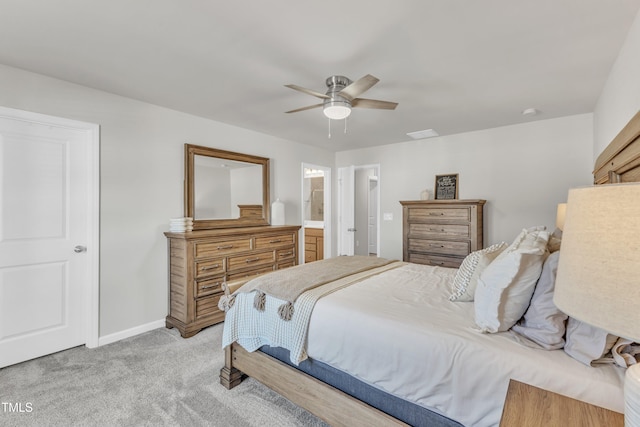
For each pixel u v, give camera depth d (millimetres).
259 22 1749
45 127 2531
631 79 1827
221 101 3033
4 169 2352
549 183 3701
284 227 3947
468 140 4266
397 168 4988
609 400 988
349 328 1590
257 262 3623
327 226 5680
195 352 2625
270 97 2918
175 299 3154
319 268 2572
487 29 1808
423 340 1365
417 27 1789
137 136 3020
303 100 3002
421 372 1344
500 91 2762
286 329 1825
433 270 2635
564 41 1937
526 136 3832
